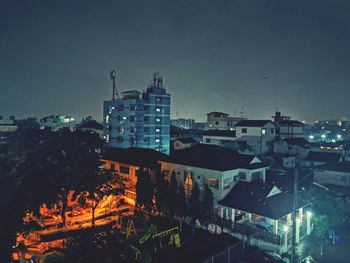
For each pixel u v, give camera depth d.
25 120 115.19
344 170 41.28
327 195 32.81
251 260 25.53
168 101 74.31
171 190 33.19
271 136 60.53
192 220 30.88
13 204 23.78
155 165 40.94
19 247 21.55
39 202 27.69
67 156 33.91
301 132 71.94
